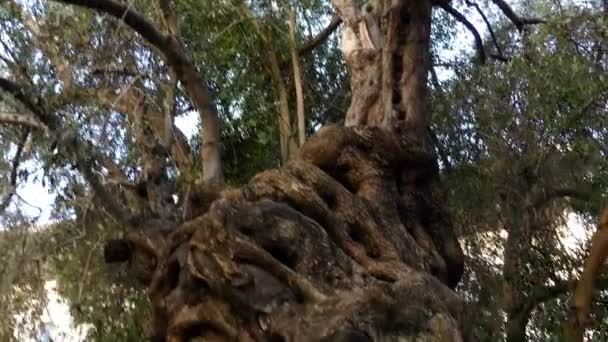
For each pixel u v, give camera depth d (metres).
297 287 9.12
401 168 11.26
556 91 16.03
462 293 15.41
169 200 12.42
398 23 12.89
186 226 10.01
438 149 16.78
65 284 15.52
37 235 13.28
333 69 19.41
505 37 18.05
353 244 9.95
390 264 9.80
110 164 13.32
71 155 11.78
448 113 17.30
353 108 12.91
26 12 13.67
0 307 13.52
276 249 9.47
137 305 15.38
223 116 17.22
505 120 16.84
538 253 16.59
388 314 8.94
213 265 9.29
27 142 12.21
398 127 12.27
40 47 13.66
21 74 12.76
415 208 11.09
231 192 10.40
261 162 17.75
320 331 8.57
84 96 13.60
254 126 17.34
